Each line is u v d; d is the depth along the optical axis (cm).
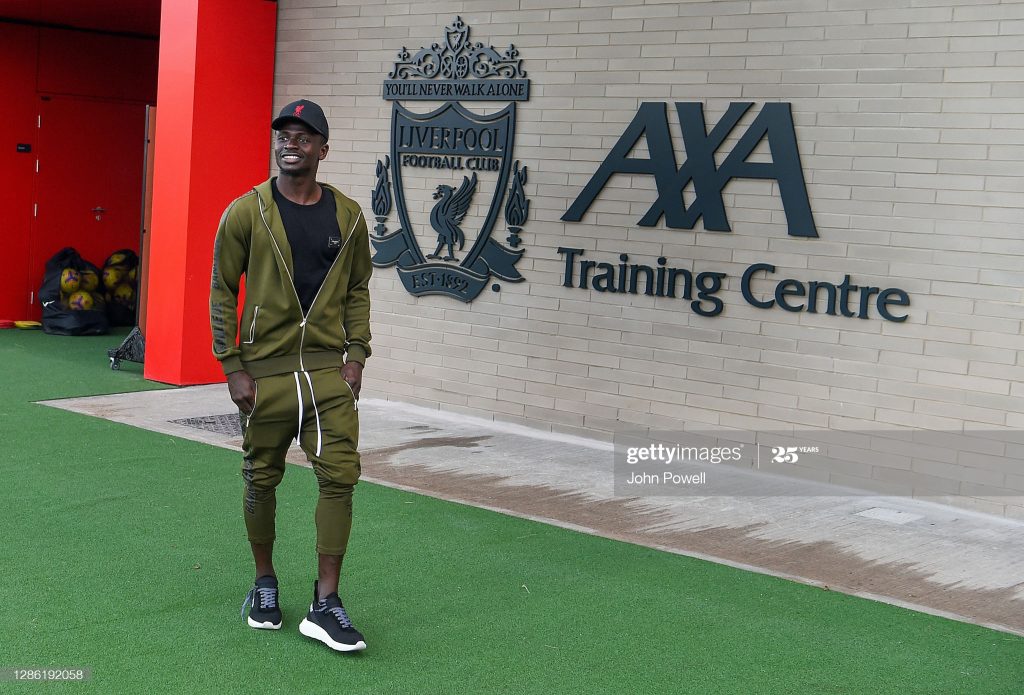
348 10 995
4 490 636
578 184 855
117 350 1097
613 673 425
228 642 434
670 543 603
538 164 877
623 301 838
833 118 733
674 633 471
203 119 1011
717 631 475
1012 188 670
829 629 484
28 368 1067
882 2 711
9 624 440
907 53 703
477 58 909
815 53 738
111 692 384
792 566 571
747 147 769
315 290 437
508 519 634
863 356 729
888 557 592
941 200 695
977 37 677
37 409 873
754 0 763
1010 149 670
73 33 1405
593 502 683
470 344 927
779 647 461
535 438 864
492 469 756
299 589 499
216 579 506
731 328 785
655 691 411
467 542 586
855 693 418
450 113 929
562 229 866
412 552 565
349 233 446
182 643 430
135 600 475
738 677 427
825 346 744
